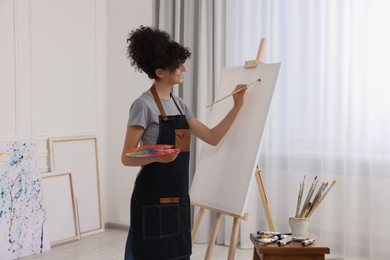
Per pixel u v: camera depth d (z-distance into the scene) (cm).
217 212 302
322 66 414
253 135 288
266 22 435
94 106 510
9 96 429
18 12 433
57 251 435
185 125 251
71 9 480
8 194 412
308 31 415
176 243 246
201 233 462
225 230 454
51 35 462
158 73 247
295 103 424
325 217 411
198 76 461
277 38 426
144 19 498
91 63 505
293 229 284
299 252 261
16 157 421
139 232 244
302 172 426
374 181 390
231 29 446
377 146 389
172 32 482
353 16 391
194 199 319
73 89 486
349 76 394
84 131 498
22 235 418
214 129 287
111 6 517
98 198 503
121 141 516
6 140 426
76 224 470
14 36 431
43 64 457
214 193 304
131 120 241
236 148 298
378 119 387
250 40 438
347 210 401
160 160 237
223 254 429
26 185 426
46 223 439
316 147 419
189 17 470
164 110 247
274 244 268
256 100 294
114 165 522
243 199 282
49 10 459
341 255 408
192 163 474
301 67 420
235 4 443
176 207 246
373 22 385
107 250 439
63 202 461
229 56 447
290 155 427
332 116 409
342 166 405
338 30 398
